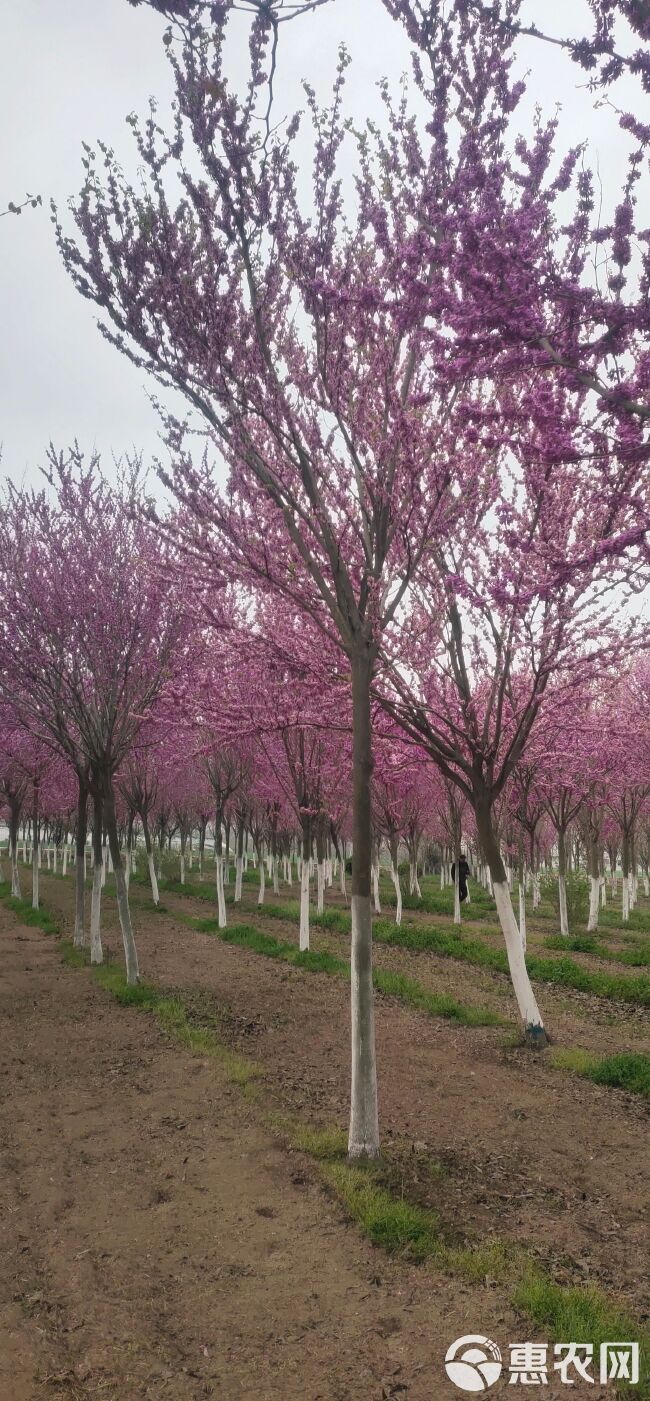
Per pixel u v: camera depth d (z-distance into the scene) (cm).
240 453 680
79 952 1611
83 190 648
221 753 1959
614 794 2173
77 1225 523
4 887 3259
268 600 1034
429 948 1691
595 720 1391
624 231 389
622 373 409
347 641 691
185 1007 1134
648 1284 464
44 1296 441
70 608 1335
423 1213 529
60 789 2555
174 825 3862
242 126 589
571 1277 466
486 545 865
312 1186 580
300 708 1012
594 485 727
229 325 655
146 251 639
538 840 2728
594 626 881
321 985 1305
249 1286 453
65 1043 958
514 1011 1157
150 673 1333
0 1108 739
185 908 2497
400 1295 444
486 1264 471
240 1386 370
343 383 657
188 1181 586
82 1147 649
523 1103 770
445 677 1027
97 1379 374
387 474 678
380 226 558
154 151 616
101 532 1349
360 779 664
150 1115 718
